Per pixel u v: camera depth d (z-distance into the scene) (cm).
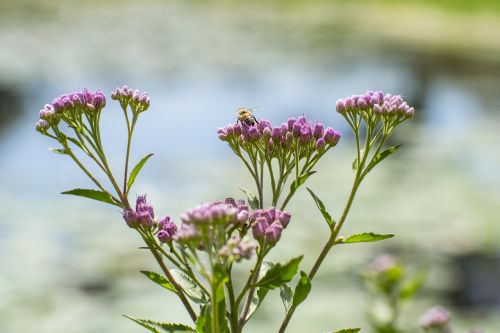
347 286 932
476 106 1833
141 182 1280
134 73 2089
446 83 2072
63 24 2953
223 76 2086
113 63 2219
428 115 1772
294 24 3200
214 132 1548
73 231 1103
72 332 830
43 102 1739
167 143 1480
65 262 1011
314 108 1767
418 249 1047
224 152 1442
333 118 1711
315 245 1064
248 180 1301
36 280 953
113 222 1153
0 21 2944
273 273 256
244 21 3266
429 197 1239
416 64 2341
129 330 841
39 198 1229
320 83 2011
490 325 854
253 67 2230
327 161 1444
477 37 2894
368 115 304
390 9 3472
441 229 1112
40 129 295
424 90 1981
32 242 1067
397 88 1969
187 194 1228
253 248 254
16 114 1648
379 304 612
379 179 1342
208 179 1297
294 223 1138
